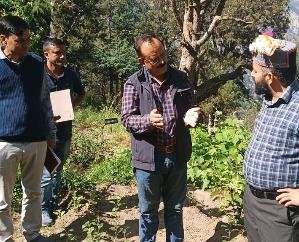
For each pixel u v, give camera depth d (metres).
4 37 3.61
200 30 10.05
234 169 5.13
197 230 4.68
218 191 5.02
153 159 3.62
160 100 3.63
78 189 5.53
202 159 5.64
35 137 3.86
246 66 11.21
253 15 30.14
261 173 2.77
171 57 31.42
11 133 3.75
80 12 28.36
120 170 6.21
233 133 5.79
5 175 3.85
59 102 4.54
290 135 2.65
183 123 3.70
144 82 3.60
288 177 2.71
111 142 8.20
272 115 2.73
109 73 31.16
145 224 3.90
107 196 5.55
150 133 3.60
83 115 10.72
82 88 4.98
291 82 2.69
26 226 4.19
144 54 3.43
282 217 2.79
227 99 29.33
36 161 3.97
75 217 4.98
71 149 7.20
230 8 29.98
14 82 3.72
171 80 3.65
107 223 4.85
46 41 4.55
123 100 3.63
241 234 4.57
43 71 3.90
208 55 31.48
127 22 32.53
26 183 4.08
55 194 4.99
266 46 2.61
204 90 11.05
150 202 3.82
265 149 2.75
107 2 32.19
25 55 3.77
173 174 3.77
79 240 4.56
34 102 3.83
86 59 29.53
